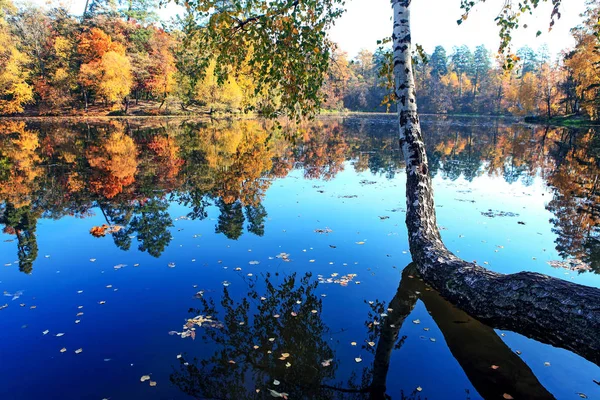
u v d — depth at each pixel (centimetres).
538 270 455
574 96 4044
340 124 3738
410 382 271
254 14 483
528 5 472
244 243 561
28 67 3856
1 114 3725
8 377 279
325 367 288
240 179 1062
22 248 551
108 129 2608
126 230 628
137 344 319
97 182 1012
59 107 3984
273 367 290
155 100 4928
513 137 2483
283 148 1791
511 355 299
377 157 1527
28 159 1380
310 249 535
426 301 387
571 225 636
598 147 1842
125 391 264
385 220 672
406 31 444
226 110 4694
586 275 441
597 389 262
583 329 222
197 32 533
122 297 403
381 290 412
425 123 4150
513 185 987
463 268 340
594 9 2202
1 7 3803
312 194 880
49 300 397
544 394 256
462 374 278
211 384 271
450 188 949
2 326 348
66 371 286
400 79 448
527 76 5531
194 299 397
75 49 4016
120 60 3784
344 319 356
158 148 1681
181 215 713
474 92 7681
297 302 388
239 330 340
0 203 803
